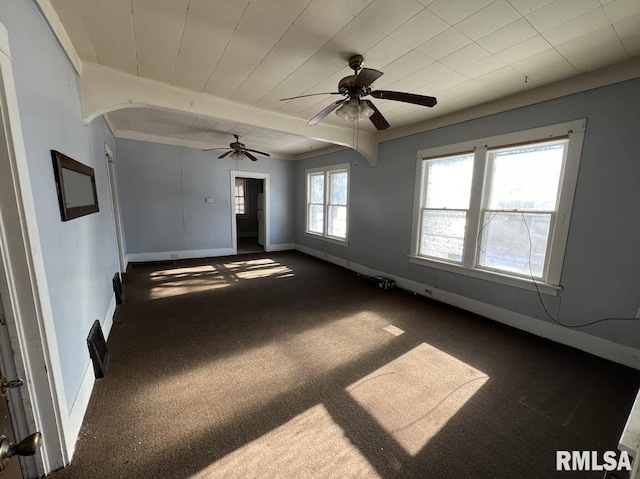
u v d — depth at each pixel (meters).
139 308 3.31
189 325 2.90
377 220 4.61
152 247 5.62
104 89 2.40
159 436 1.53
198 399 1.83
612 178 2.26
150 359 2.27
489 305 3.19
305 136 3.85
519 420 1.70
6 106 1.05
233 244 6.53
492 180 3.09
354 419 1.69
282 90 2.80
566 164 2.49
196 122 4.20
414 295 3.95
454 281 3.53
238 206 9.48
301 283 4.46
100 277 2.59
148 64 2.30
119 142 5.03
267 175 6.74
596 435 1.60
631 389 1.99
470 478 1.33
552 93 2.53
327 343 2.59
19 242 1.13
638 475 0.72
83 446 1.46
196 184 5.88
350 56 2.12
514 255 2.96
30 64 1.31
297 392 1.92
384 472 1.36
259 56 2.15
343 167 5.36
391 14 1.64
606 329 2.37
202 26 1.80
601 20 1.64
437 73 2.35
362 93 2.10
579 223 2.46
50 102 1.55
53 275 1.40
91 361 1.96
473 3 1.53
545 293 2.72
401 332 2.83
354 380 2.06
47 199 1.39
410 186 3.99
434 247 3.79
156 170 5.43
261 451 1.46
